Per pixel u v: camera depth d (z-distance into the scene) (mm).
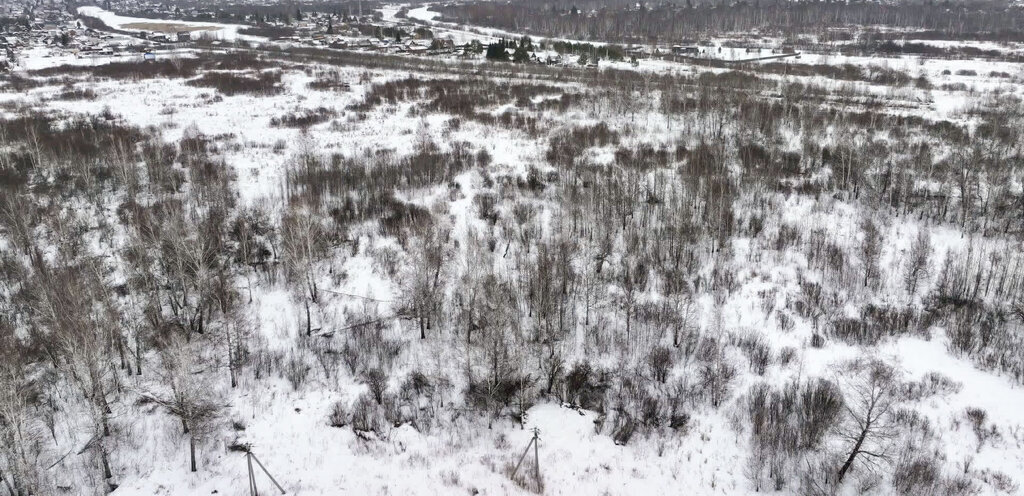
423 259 52031
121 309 51031
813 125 88312
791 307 53344
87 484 36875
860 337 48750
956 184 71375
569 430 41312
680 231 61219
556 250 57375
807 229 65625
